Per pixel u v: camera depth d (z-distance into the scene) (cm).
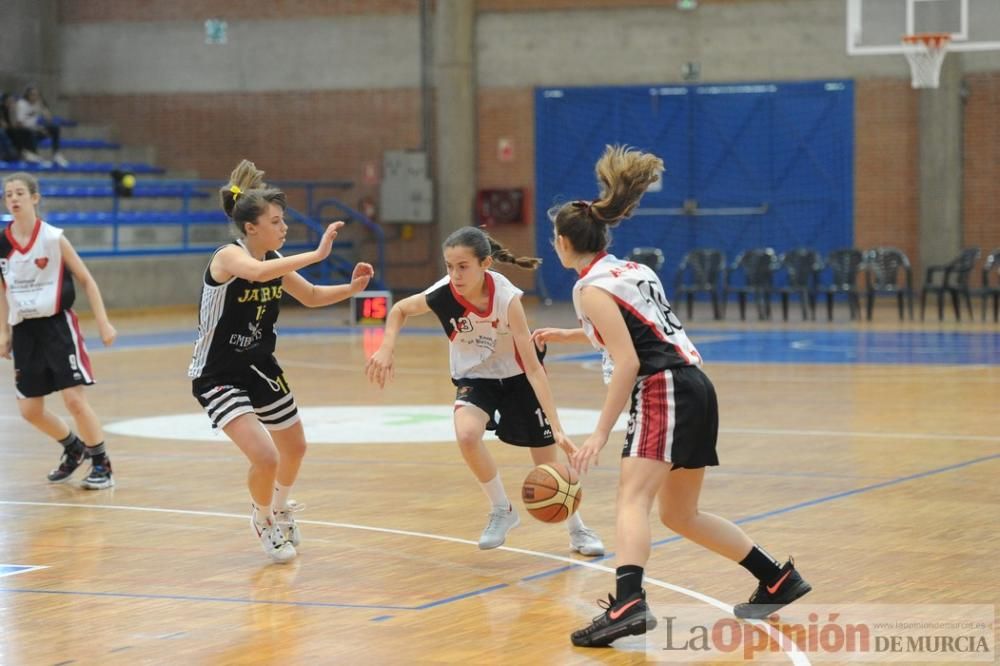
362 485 1220
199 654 693
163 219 3541
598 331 720
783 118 3659
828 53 3616
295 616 772
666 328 728
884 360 2311
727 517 1048
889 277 3116
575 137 3791
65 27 4109
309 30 3947
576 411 1711
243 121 4006
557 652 694
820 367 2214
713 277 3203
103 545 976
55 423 1245
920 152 3547
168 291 3547
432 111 3875
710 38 3691
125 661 682
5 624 756
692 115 3716
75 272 1228
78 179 3647
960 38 3262
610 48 3753
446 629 741
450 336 939
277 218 902
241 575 880
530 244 3825
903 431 1520
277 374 934
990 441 1439
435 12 3847
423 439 1501
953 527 1005
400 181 3831
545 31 3788
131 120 4078
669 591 819
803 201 3666
